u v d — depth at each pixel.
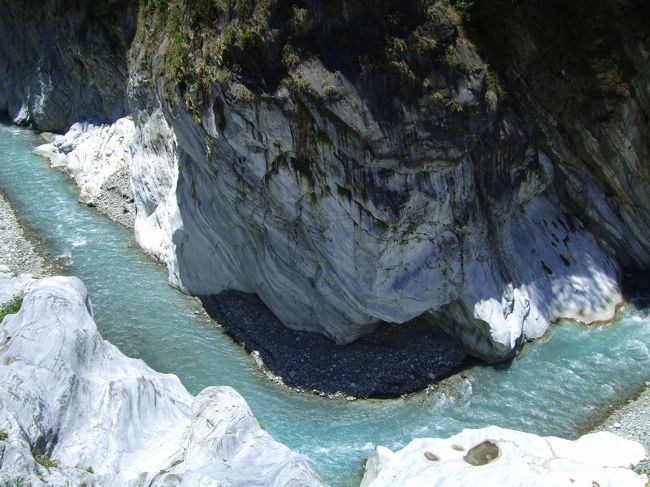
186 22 24.17
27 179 38.34
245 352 25.27
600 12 23.56
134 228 33.06
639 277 28.03
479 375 23.83
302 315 25.61
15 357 18.45
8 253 31.05
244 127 22.31
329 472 20.30
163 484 15.35
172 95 25.17
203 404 18.28
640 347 24.77
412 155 21.22
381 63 20.67
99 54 38.78
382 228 21.95
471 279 23.81
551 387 23.23
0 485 14.70
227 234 26.38
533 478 18.27
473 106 21.48
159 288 28.94
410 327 25.67
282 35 20.84
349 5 20.33
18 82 46.94
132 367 20.75
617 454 19.66
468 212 23.08
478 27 22.94
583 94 24.95
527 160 25.31
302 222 23.55
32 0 42.69
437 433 21.62
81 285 22.02
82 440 17.42
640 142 25.62
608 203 27.55
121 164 36.34
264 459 16.92
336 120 20.88
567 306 26.22
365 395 23.06
